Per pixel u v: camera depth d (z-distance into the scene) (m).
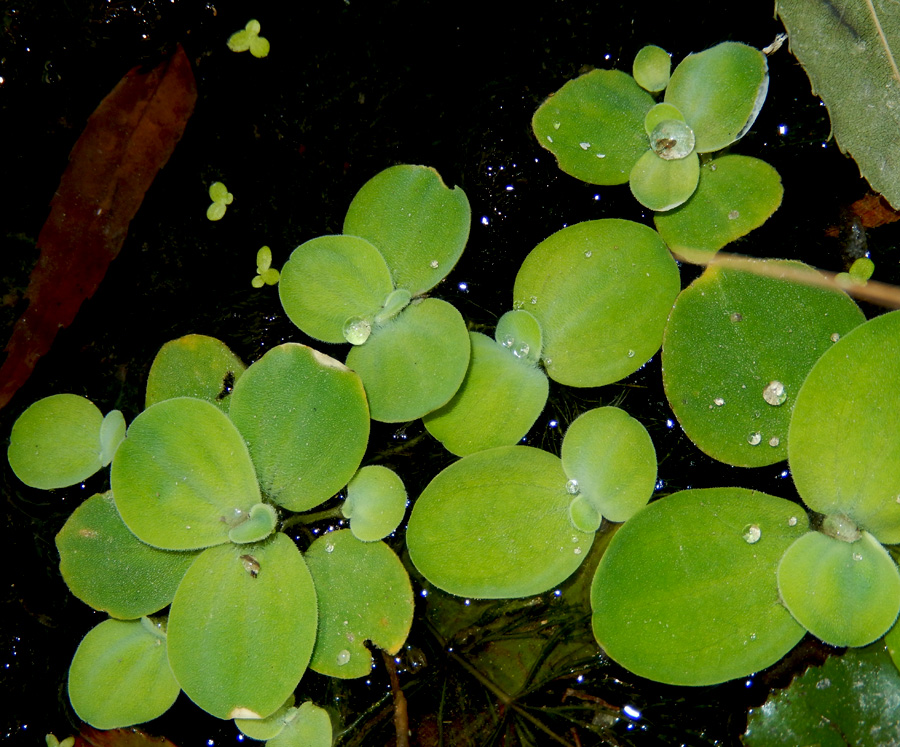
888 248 0.28
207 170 0.29
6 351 0.28
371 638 0.27
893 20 0.28
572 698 0.28
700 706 0.28
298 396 0.27
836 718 0.27
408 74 0.29
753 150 0.28
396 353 0.27
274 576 0.27
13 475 0.28
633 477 0.27
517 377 0.27
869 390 0.27
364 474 0.27
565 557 0.27
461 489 0.27
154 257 0.29
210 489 0.27
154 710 0.27
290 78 0.29
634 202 0.28
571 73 0.29
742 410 0.27
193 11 0.29
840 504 0.27
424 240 0.28
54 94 0.29
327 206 0.29
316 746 0.27
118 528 0.27
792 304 0.27
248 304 0.29
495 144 0.29
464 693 0.28
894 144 0.28
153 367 0.28
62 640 0.28
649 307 0.27
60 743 0.27
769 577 0.27
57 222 0.28
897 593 0.26
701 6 0.29
